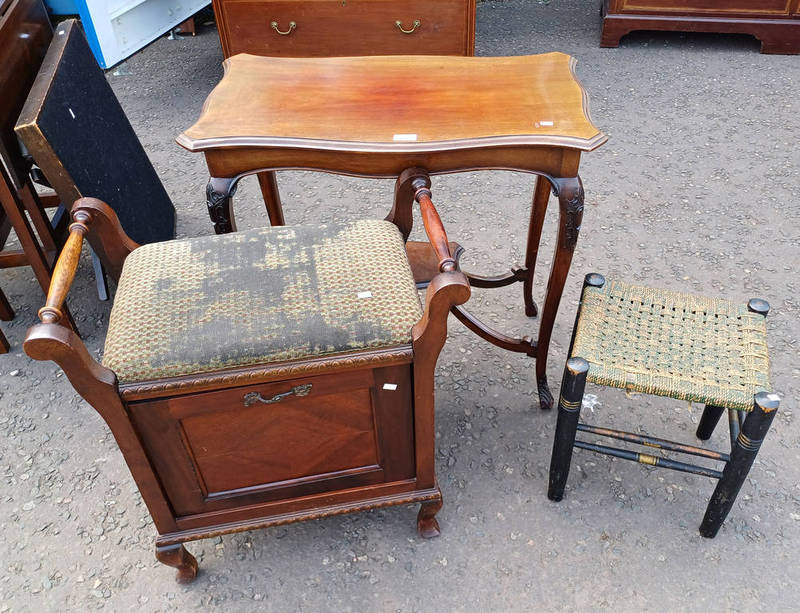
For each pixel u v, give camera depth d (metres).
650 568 1.81
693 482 2.02
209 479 1.60
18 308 2.76
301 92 1.98
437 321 1.37
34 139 2.05
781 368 2.35
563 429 1.76
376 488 1.72
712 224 3.06
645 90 4.09
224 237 1.65
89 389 1.32
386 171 1.81
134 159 2.84
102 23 3.26
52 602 1.79
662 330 1.77
